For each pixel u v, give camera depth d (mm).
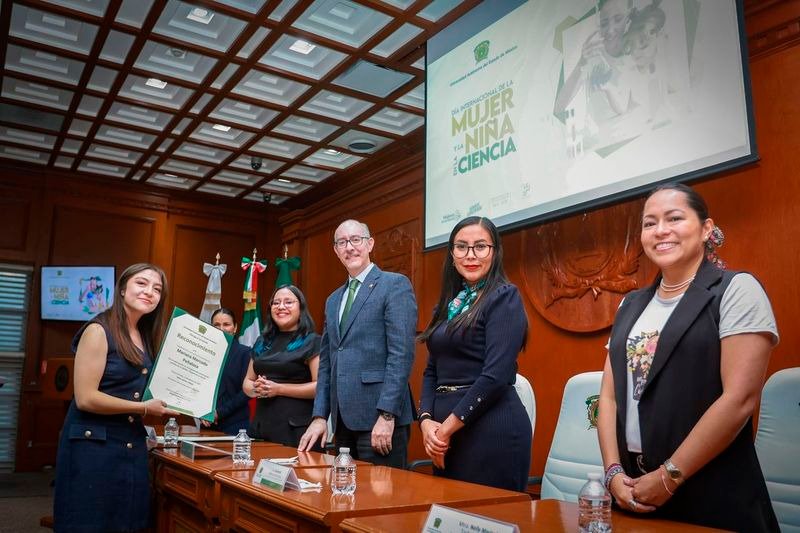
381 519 1123
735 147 2490
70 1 4242
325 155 6711
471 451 1699
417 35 4473
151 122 6039
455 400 1767
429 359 1957
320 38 4496
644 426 1300
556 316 3621
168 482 2160
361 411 2293
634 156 2887
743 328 1204
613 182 2969
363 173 7000
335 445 2369
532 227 3529
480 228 1880
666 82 2785
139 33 4496
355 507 1209
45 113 5832
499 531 899
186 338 2197
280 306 2955
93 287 7051
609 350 1462
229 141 6391
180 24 4496
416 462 2361
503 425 1699
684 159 2672
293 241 7621
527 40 3607
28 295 7020
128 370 2086
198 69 5078
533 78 3525
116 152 6789
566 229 3607
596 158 3074
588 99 3156
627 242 3264
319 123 5961
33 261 7035
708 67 2627
